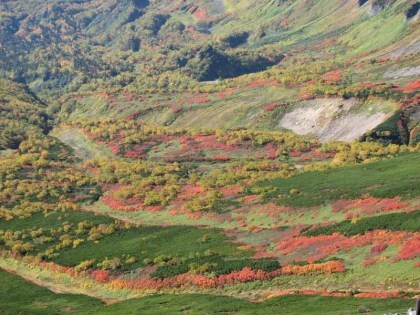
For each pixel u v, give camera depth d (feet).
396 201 344.69
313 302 241.96
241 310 249.96
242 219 418.31
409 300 219.82
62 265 391.65
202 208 460.96
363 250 289.94
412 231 288.71
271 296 267.59
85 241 433.07
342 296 245.65
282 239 349.61
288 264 303.07
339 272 275.80
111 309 294.46
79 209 519.19
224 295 293.02
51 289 367.45
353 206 362.94
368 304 222.69
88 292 352.49
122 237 429.38
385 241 289.12
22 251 429.38
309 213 382.83
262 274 299.38
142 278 341.62
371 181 403.95
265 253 332.80
